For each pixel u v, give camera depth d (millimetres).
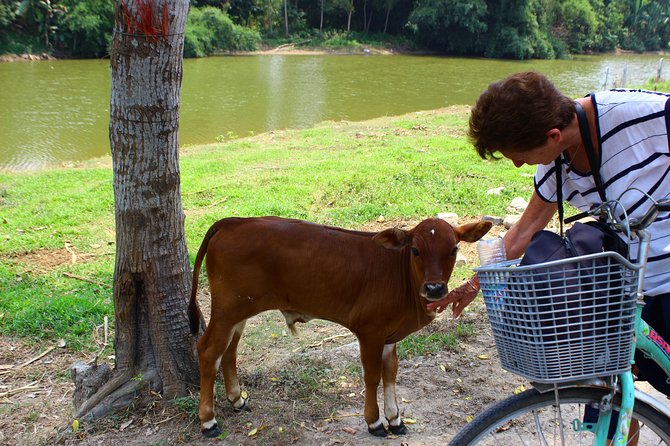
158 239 3689
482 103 2260
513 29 47500
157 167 3607
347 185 8742
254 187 9055
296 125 16844
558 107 2197
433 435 3451
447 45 51188
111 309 5211
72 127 16125
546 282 1916
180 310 3830
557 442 3285
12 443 3580
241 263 3338
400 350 4324
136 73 3441
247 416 3676
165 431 3566
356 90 24984
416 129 14609
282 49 47062
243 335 4836
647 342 2227
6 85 23609
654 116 2186
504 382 3961
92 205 8320
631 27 63531
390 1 52562
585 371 1991
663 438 2305
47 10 34844
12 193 9203
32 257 6570
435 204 7793
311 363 4227
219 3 48969
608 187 2342
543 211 2707
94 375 3803
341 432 3502
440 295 2998
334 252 3326
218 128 16438
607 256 1921
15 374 4391
